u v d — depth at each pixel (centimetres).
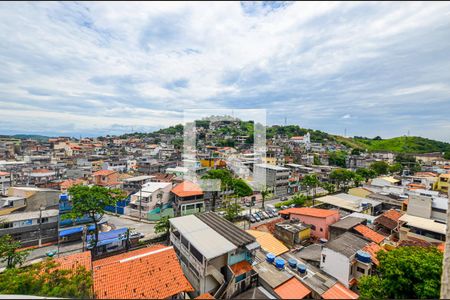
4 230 2425
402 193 3919
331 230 2416
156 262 1429
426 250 1396
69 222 2892
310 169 6016
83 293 1145
